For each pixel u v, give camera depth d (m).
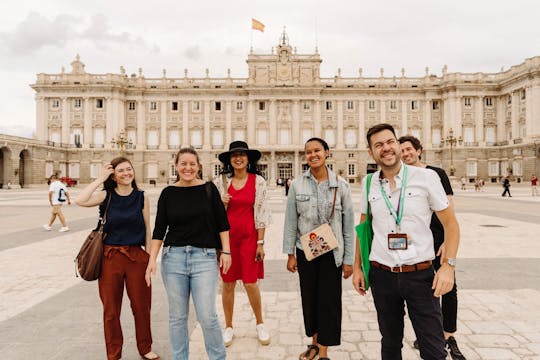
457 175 60.84
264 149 61.62
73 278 7.34
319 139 4.37
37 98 61.25
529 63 54.25
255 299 4.64
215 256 3.88
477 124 61.12
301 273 4.34
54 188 13.13
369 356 4.26
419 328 3.10
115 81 61.16
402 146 4.66
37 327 5.04
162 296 6.45
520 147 55.12
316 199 4.30
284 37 65.88
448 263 3.00
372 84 62.81
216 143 63.59
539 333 4.73
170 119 63.75
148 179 63.12
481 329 4.85
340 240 4.22
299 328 5.05
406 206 3.14
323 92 63.41
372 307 5.80
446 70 63.12
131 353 4.36
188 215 3.78
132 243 4.18
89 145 61.22
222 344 3.78
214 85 63.41
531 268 7.83
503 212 18.45
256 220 4.77
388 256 3.21
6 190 45.84
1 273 7.68
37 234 12.51
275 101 62.88
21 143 50.06
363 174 62.66
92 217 17.48
